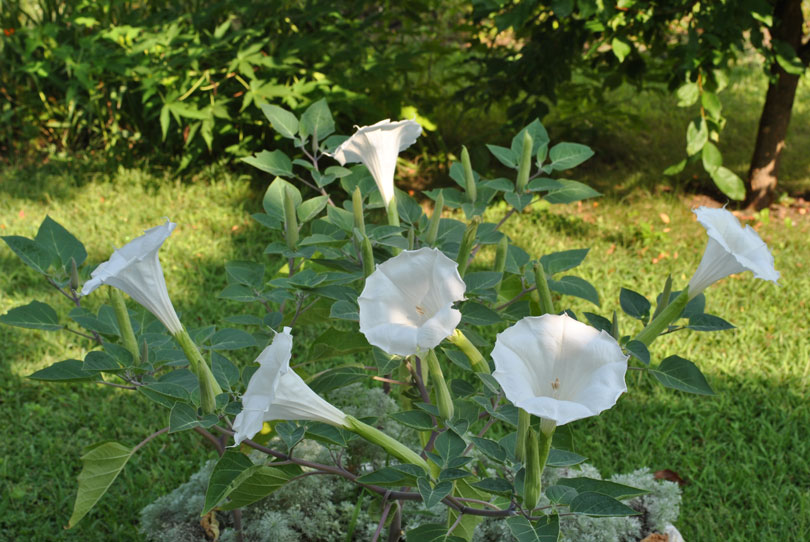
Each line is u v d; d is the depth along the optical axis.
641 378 4.54
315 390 2.22
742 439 4.09
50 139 7.60
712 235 1.85
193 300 5.14
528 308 2.40
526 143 2.41
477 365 1.89
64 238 2.30
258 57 6.14
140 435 4.11
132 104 7.11
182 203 6.53
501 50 7.06
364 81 6.51
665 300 2.10
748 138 7.88
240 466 1.88
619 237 6.07
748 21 5.34
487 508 2.31
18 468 3.84
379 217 6.25
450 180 7.11
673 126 8.26
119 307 2.02
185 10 7.27
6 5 7.60
